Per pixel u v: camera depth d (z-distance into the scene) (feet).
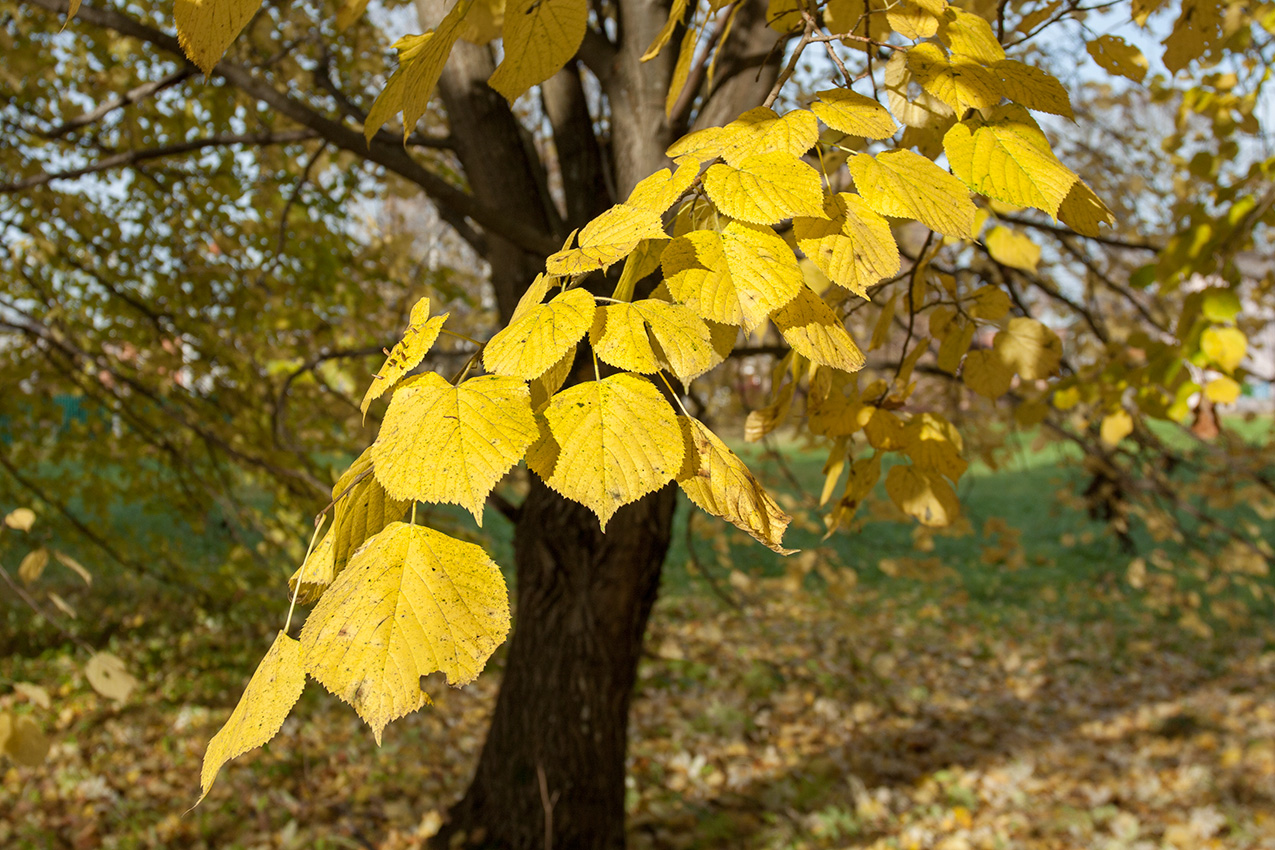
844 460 3.56
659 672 22.31
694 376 1.95
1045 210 2.13
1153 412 6.86
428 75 2.30
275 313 13.43
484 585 1.69
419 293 14.23
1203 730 19.27
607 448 1.77
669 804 15.44
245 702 1.67
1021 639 26.25
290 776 15.70
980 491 44.42
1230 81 7.35
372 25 14.21
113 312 15.37
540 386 2.05
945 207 2.22
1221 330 6.16
